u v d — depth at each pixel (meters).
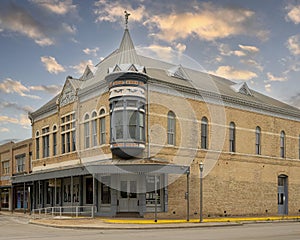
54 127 36.66
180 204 29.64
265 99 41.69
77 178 32.78
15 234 19.09
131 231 20.55
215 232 19.61
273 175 38.03
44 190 38.19
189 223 25.08
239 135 35.28
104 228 21.94
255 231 20.23
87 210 31.27
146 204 27.98
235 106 35.19
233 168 34.31
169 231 20.44
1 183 49.38
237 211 34.12
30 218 31.47
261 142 37.28
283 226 24.56
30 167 42.16
